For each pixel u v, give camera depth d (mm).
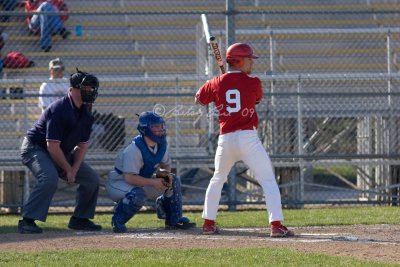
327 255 25203
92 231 34094
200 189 47781
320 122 54062
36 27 60219
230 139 30109
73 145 33688
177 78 46688
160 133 33312
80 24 62125
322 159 47562
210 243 28625
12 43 60531
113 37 61406
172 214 34094
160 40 61906
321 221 36719
